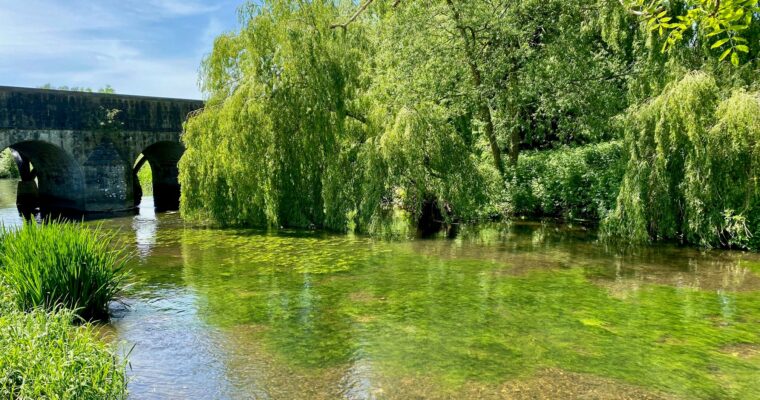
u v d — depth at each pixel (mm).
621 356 5008
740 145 8914
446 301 6832
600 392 4270
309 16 12445
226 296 7129
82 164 19641
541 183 15227
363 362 4883
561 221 14453
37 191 23859
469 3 14180
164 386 4395
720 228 9781
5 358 3752
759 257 9328
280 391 4297
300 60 12164
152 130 21672
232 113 12297
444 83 14969
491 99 15266
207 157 13031
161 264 9141
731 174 9250
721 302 6719
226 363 4879
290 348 5242
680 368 4734
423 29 14523
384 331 5723
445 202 12797
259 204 12906
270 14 12672
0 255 6133
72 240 6105
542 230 12938
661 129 9633
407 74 14719
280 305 6711
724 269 8492
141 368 4770
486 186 12648
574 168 14312
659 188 10109
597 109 14422
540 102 15875
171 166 25750
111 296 6492
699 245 10391
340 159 12383
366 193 11867
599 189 13234
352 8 14789
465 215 12336
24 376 3635
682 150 9836
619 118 11859
